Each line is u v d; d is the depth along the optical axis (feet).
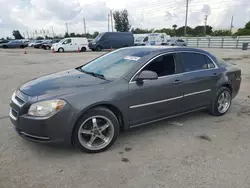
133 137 12.19
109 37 89.92
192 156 10.32
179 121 14.49
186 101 13.43
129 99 11.03
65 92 9.88
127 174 8.96
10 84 25.25
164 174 8.98
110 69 12.32
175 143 11.55
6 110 16.14
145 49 13.26
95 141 10.73
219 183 8.46
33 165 9.48
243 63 45.62
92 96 10.04
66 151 10.61
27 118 9.50
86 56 65.31
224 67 15.65
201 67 14.26
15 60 53.36
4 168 9.23
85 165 9.54
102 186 8.27
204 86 14.15
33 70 36.63
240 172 9.13
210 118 15.08
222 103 15.65
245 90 22.84
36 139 9.71
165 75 12.40
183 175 8.92
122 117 11.12
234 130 13.20
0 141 11.41
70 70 14.01
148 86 11.57
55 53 79.25
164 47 13.42
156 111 12.21
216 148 11.06
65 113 9.52
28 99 9.74
